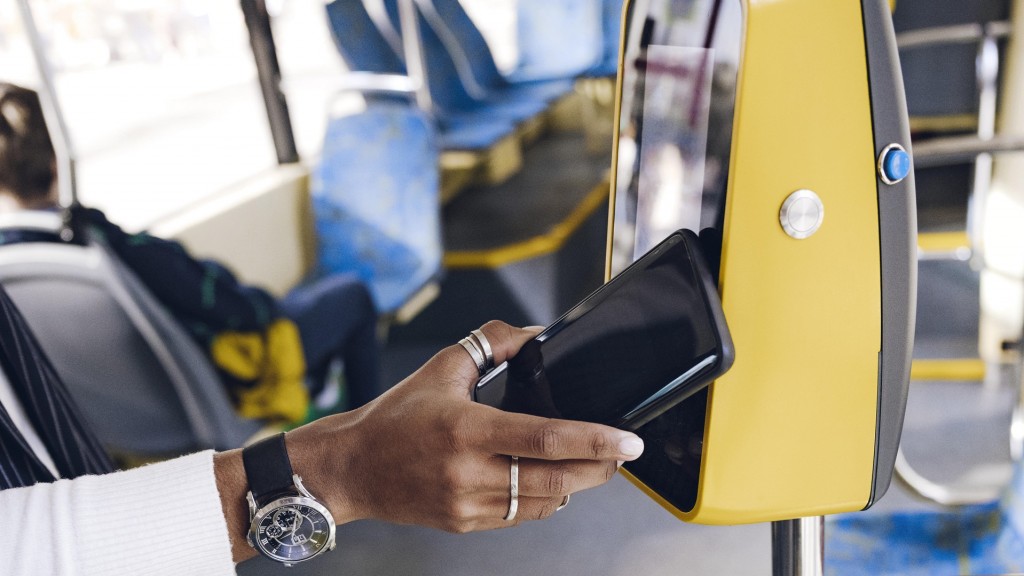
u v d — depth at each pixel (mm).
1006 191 2529
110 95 2566
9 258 1954
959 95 2922
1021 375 1991
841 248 391
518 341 485
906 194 395
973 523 1855
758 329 395
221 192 3000
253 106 3143
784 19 358
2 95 2035
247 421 2455
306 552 462
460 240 3516
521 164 4676
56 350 2102
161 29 2713
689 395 406
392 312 3082
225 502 463
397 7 3662
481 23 5641
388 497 448
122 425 2279
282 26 3145
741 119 364
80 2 2398
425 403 428
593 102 5305
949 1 2857
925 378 2602
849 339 405
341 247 3189
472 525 440
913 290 415
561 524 2094
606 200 4105
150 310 2098
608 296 442
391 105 3293
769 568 1838
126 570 429
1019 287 2492
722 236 385
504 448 401
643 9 473
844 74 371
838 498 427
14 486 538
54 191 2141
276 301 2463
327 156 3092
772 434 410
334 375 2746
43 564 415
